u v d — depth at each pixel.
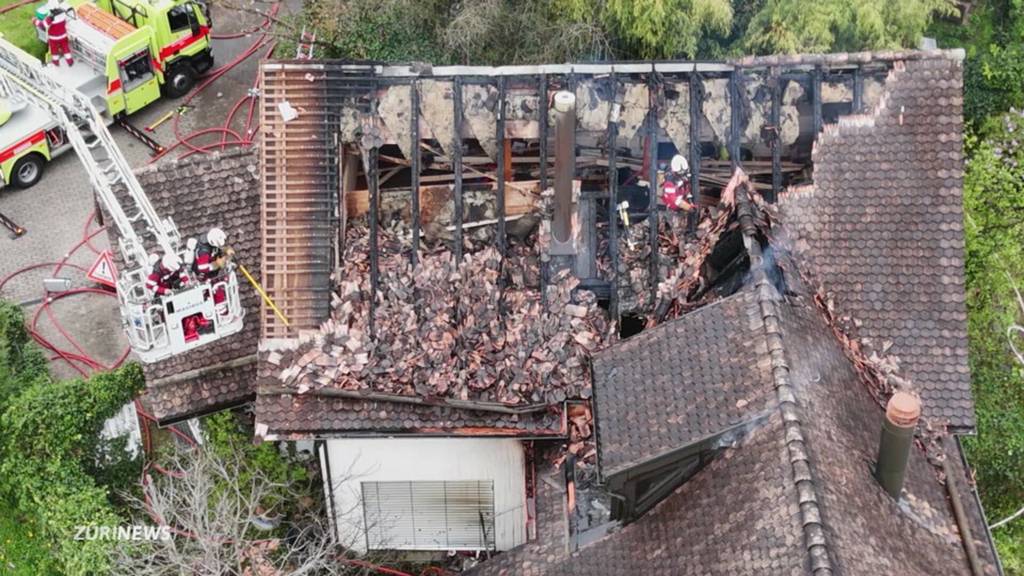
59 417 22.91
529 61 28.28
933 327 19.88
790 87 21.17
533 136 21.11
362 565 21.98
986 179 26.91
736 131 21.08
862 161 20.73
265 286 20.62
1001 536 22.73
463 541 22.31
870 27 27.62
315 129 21.05
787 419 16.03
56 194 30.66
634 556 17.08
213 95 33.41
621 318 20.77
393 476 21.19
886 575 15.16
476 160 21.75
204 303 20.00
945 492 17.89
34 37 34.75
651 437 16.88
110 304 28.09
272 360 20.25
